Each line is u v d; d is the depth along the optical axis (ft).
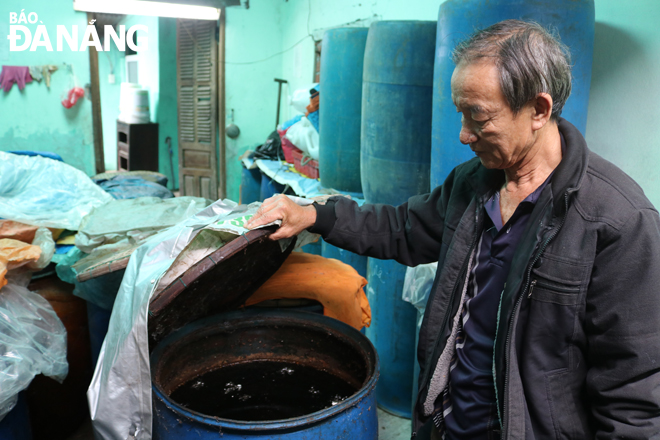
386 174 6.73
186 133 19.15
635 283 2.50
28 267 5.16
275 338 4.91
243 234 3.58
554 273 2.68
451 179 3.61
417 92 6.28
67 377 6.32
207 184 19.25
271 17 17.54
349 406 3.51
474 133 2.75
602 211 2.59
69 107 16.46
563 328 2.71
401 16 9.71
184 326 4.54
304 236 4.77
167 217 5.67
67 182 6.88
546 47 2.54
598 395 2.68
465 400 3.30
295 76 16.46
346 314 5.10
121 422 3.55
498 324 2.91
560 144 2.91
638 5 5.14
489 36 2.63
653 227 2.52
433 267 5.45
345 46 8.04
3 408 4.32
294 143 10.74
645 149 5.17
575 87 4.87
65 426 6.47
